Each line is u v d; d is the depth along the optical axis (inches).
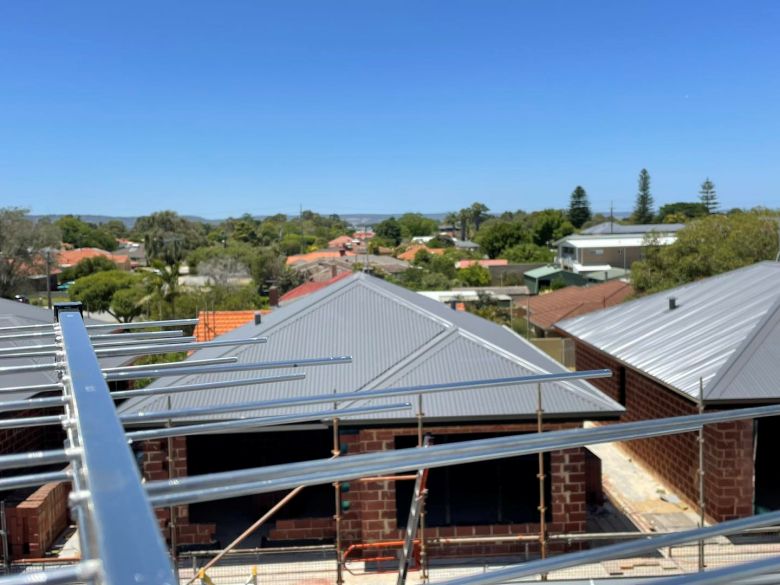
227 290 1964.8
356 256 3063.5
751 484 512.4
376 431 481.1
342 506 477.1
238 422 210.7
